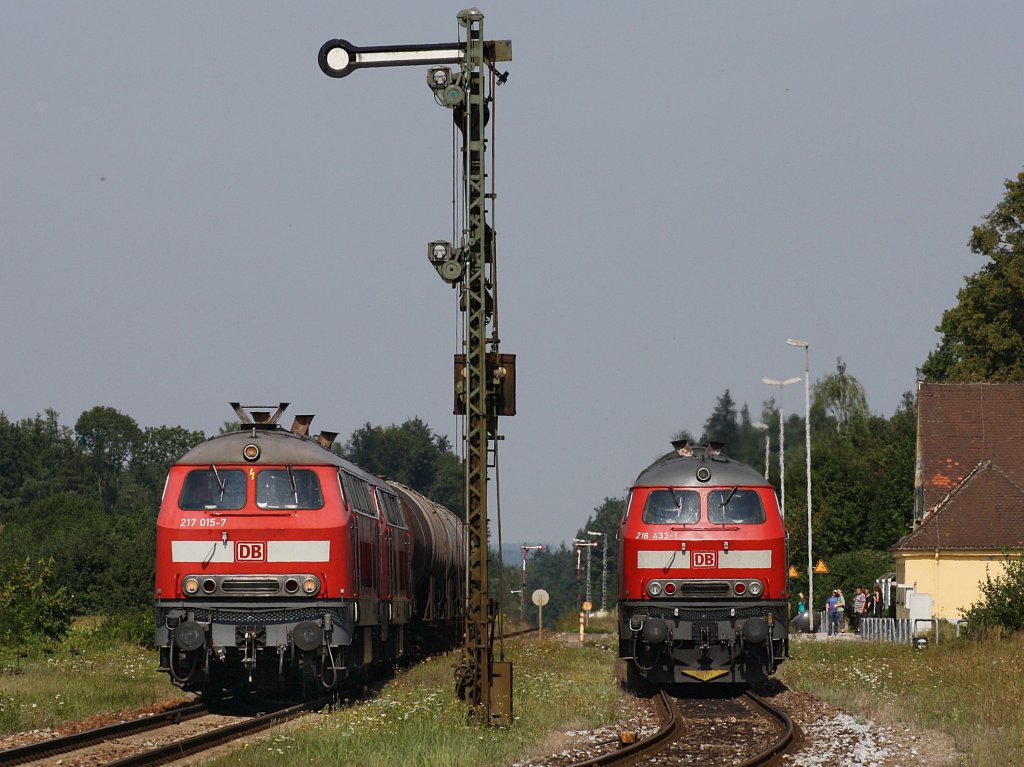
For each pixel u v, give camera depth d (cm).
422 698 7600
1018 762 5334
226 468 7606
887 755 5900
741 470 8844
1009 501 19325
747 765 5409
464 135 7075
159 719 6869
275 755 5434
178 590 7469
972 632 13512
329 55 7094
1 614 12294
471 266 6975
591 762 5366
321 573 7500
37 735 6384
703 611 8588
